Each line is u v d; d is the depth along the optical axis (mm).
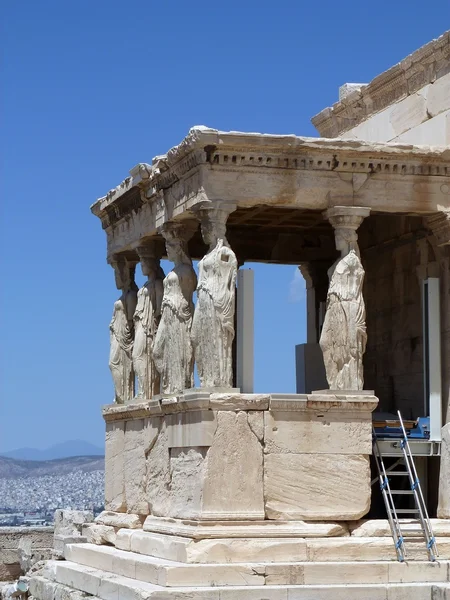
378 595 18250
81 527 29906
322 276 25188
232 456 19109
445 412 21000
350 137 25875
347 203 20141
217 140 19344
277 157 19812
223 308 19406
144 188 21969
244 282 20359
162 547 19594
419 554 19312
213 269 19516
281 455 19297
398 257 23688
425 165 20516
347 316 19953
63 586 21812
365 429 19703
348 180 20203
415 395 23109
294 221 23828
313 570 18516
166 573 18172
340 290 20031
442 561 19062
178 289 21047
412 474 20469
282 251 24969
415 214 20875
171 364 20969
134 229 23062
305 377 24812
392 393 23828
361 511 19516
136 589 18156
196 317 19609
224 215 19641
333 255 25188
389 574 18734
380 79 24312
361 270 20141
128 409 22594
